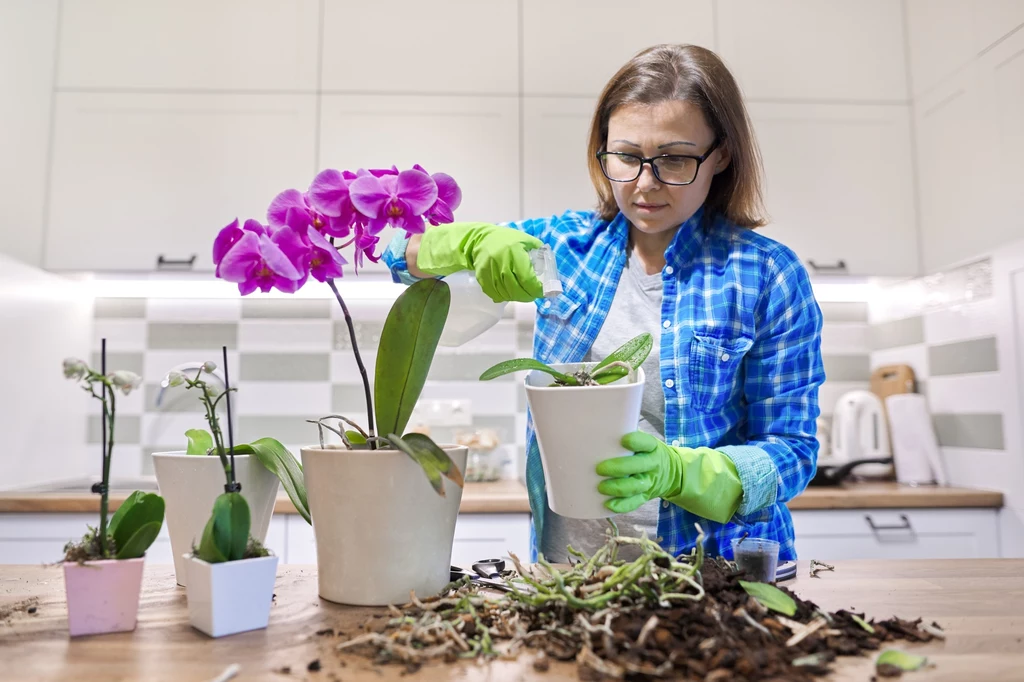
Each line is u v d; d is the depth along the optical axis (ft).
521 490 6.65
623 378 2.43
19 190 6.68
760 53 7.09
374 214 2.35
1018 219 5.82
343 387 8.07
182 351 8.01
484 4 7.00
